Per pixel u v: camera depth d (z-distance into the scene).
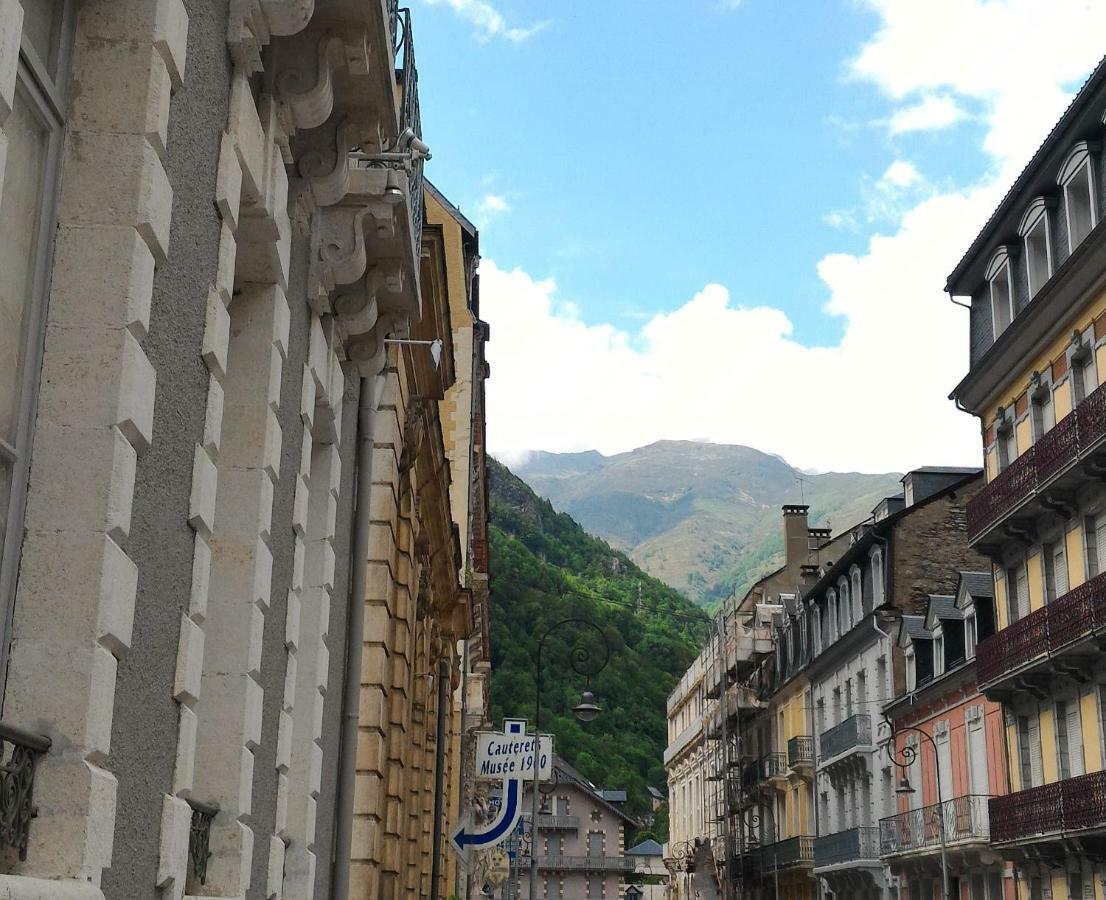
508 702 82.25
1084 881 28.30
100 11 5.25
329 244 9.57
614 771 103.88
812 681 53.25
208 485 6.28
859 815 45.91
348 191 9.55
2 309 4.62
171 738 5.93
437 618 26.36
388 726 16.12
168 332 5.73
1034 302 29.11
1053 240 29.33
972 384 33.91
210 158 6.33
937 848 36.09
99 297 5.01
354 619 12.28
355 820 14.27
